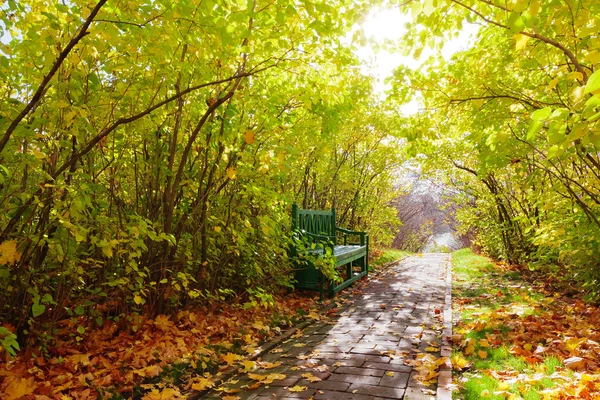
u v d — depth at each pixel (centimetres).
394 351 444
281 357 441
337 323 586
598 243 590
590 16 347
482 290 808
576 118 225
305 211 802
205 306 567
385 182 1466
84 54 353
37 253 376
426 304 697
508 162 598
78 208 323
